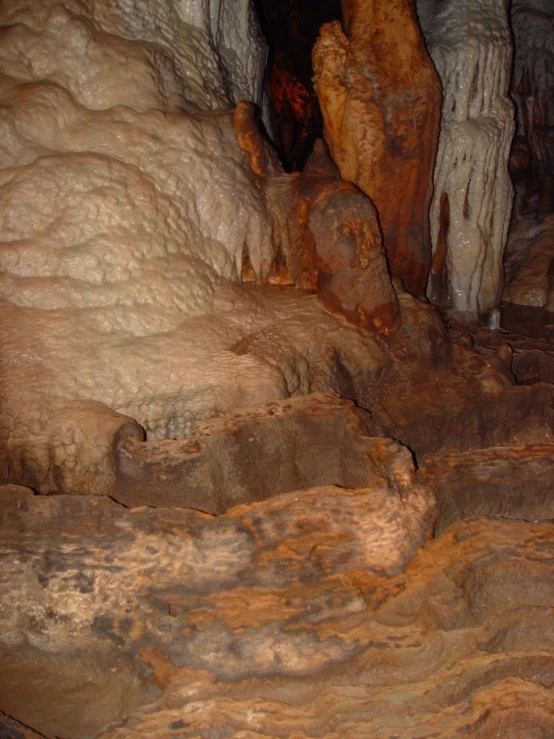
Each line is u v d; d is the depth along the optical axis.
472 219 6.47
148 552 3.12
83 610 3.06
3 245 4.19
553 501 3.78
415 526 3.27
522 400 4.93
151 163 4.69
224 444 3.78
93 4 4.92
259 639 2.91
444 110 6.34
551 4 8.62
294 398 4.11
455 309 6.69
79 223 4.33
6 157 4.32
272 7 9.52
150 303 4.46
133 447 3.72
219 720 2.71
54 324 4.11
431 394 4.92
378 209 5.90
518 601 3.10
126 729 2.69
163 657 2.98
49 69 4.68
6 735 2.63
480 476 3.71
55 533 3.17
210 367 4.27
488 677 2.80
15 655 3.10
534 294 7.33
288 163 8.66
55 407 3.89
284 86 9.29
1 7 4.71
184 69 5.32
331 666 2.87
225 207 5.07
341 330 4.99
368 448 3.74
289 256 5.54
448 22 6.33
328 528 3.21
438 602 2.96
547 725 2.67
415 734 2.62
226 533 3.16
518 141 8.54
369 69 5.61
